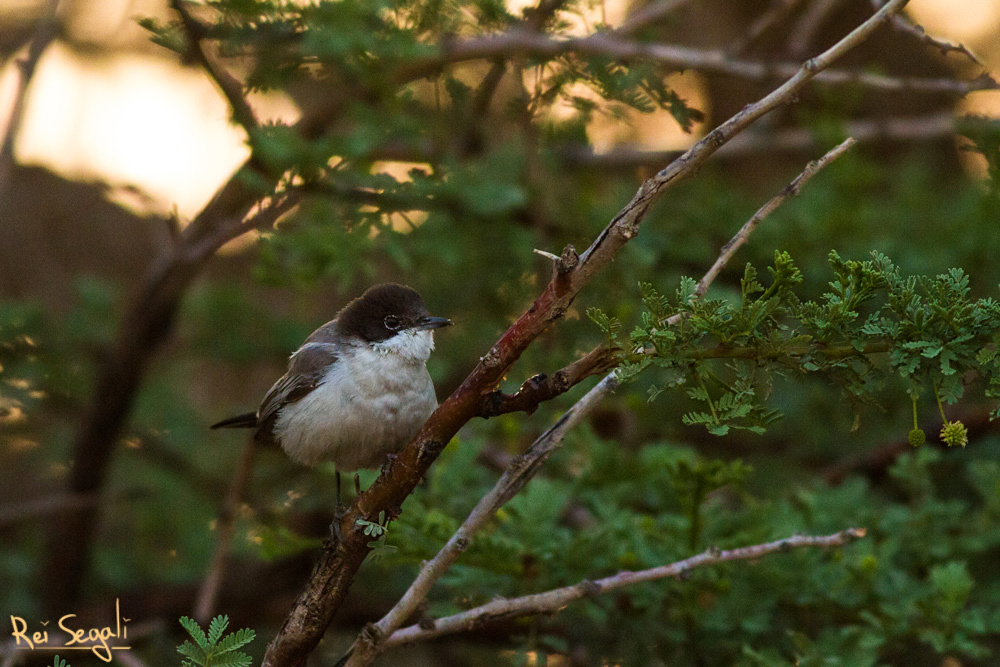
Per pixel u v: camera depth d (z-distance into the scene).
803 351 5.00
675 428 12.27
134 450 13.77
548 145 11.84
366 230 10.05
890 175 14.05
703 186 12.80
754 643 8.63
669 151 12.74
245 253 15.20
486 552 8.27
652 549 8.93
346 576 5.89
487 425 10.83
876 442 12.37
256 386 16.41
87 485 12.73
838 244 12.12
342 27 9.06
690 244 12.18
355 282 14.06
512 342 5.33
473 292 12.24
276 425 9.41
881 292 10.73
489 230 11.41
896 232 12.40
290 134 9.53
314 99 12.65
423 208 10.61
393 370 8.92
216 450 14.21
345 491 10.65
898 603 8.53
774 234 12.17
